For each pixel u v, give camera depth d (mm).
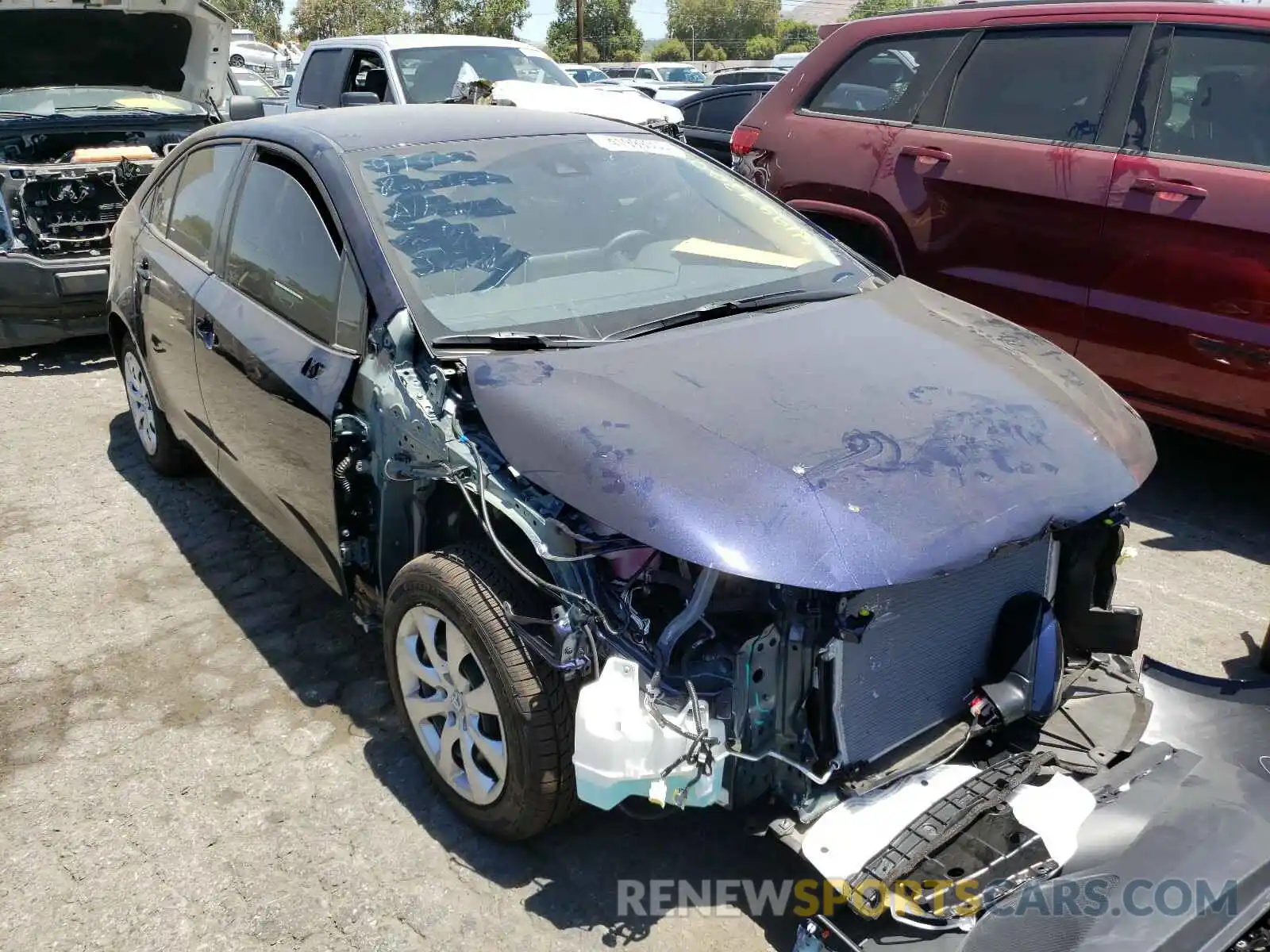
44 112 7434
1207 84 4371
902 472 2266
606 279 3172
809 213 5641
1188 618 3801
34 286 6398
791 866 2619
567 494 2271
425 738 2811
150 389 4660
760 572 2053
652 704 2131
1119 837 2164
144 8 6832
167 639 3688
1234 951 1993
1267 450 4355
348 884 2590
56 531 4496
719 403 2484
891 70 5434
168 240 4344
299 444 3107
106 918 2506
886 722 2346
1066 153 4656
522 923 2469
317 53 9656
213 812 2844
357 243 3006
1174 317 4398
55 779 2979
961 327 3131
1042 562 2607
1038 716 2484
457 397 2645
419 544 2844
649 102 7914
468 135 3566
